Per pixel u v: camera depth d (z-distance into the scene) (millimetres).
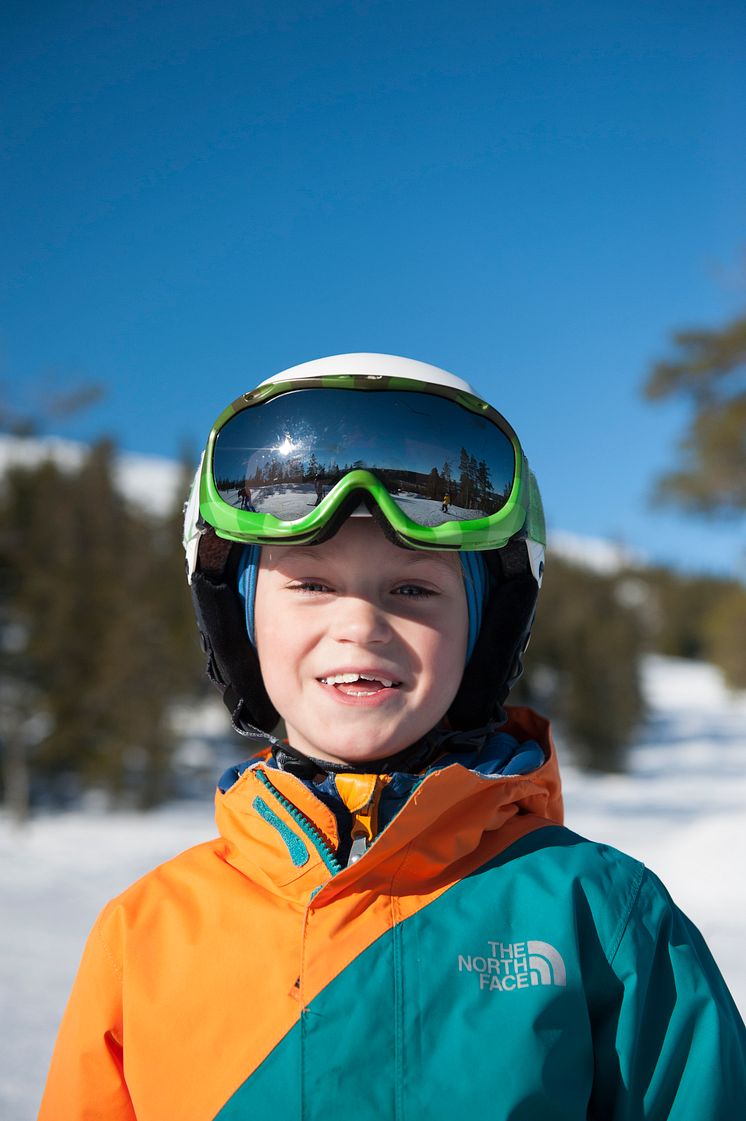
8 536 30203
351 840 1273
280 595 1330
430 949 1162
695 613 75062
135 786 26312
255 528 1294
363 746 1266
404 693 1275
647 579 78812
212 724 35781
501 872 1240
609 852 1296
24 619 27891
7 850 14883
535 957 1155
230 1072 1149
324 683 1292
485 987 1137
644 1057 1137
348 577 1278
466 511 1309
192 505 1512
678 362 16672
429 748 1360
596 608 51094
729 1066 1120
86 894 9883
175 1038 1203
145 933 1303
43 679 26875
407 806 1173
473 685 1451
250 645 1539
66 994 5008
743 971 5219
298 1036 1132
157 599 31875
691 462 16953
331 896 1207
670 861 9672
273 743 1445
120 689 26578
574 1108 1095
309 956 1170
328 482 1289
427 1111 1073
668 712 53875
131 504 38500
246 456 1348
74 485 36625
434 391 1333
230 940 1238
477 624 1398
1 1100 3273
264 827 1310
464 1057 1095
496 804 1270
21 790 24000
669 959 1188
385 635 1266
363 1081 1092
